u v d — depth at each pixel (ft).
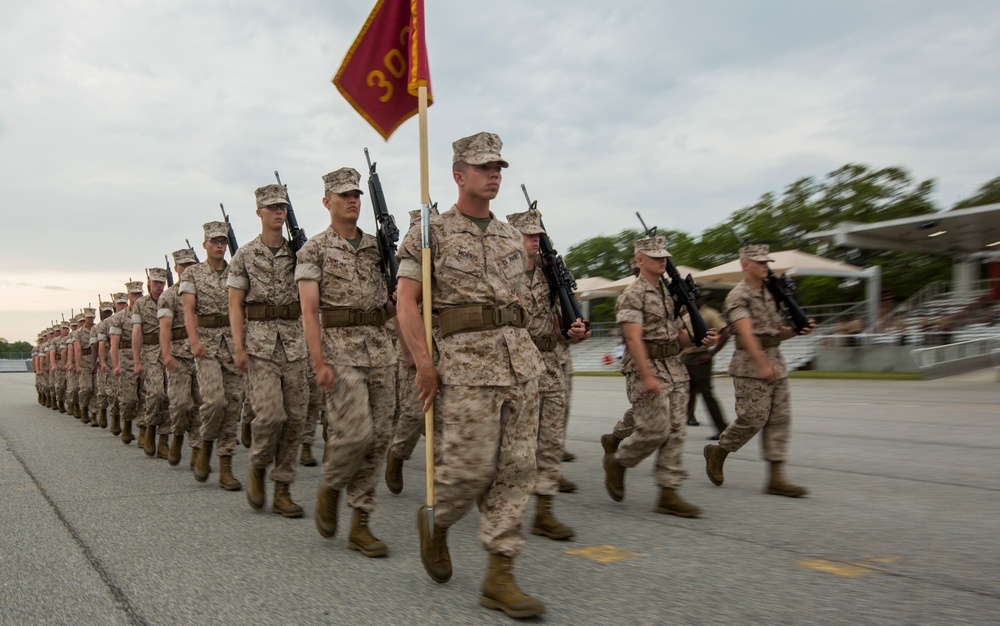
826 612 11.07
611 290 79.51
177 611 11.55
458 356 11.59
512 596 11.13
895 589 12.05
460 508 11.79
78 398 49.16
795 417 36.27
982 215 68.18
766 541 15.02
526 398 11.69
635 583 12.52
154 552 14.87
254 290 18.19
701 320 18.31
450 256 11.77
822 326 86.02
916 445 26.96
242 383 22.52
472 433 11.43
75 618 11.33
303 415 18.43
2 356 236.02
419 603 11.69
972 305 80.43
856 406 41.34
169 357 25.03
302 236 19.10
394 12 16.22
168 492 21.35
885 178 100.83
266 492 21.13
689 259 105.81
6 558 14.56
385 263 15.90
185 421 25.76
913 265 96.73
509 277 11.98
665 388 17.33
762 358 18.80
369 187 16.80
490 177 11.82
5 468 26.05
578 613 11.16
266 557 14.44
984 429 30.81
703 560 13.79
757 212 106.42
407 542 15.55
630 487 20.93
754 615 10.98
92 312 46.60
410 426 20.36
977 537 15.07
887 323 80.23
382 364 15.16
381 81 16.26
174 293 25.57
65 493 21.20
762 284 19.77
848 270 74.95
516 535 11.51
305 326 14.78
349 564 13.93
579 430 33.94
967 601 11.47
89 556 14.61
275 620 11.09
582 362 111.86
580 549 14.73
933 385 55.67
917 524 16.14
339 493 15.48
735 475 22.12
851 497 18.88
